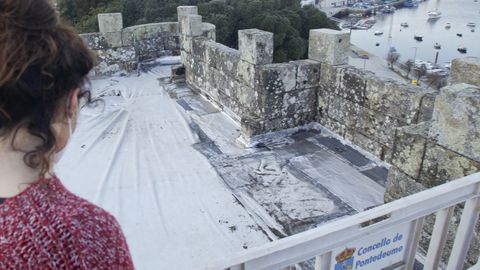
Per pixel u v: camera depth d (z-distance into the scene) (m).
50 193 0.67
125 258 0.69
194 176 4.33
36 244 0.60
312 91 5.17
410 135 2.87
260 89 4.93
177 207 3.80
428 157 2.77
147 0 24.81
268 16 26.27
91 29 16.52
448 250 2.69
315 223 3.58
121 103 6.43
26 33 0.63
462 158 2.55
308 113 5.26
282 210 3.75
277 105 5.02
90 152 4.82
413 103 3.92
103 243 0.66
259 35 4.81
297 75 4.99
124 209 3.76
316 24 31.73
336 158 4.63
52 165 0.74
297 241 1.36
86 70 0.74
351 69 4.72
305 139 5.12
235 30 27.00
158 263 3.11
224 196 3.97
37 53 0.62
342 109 4.85
